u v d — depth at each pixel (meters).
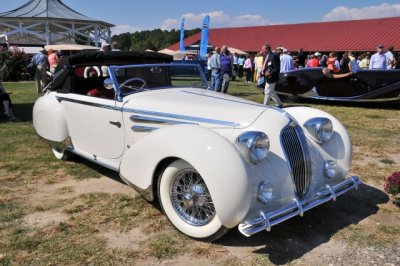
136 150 3.55
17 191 4.41
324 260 3.11
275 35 35.88
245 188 2.94
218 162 2.95
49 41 28.45
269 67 9.55
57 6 30.17
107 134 4.43
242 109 3.60
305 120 4.01
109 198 4.21
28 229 3.51
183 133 3.22
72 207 3.95
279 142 3.37
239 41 37.38
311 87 11.24
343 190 3.64
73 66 4.86
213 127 3.52
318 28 33.94
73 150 5.05
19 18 27.42
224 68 12.21
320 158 3.75
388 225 3.70
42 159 5.57
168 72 4.77
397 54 22.44
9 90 14.12
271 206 3.23
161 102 3.97
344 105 11.32
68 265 2.98
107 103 4.32
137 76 4.45
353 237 3.46
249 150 3.12
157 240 3.34
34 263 3.00
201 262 3.05
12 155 5.75
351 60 10.81
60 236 3.39
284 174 3.31
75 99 4.76
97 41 30.08
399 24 29.88
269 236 3.45
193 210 3.33
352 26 32.09
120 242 3.32
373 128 8.09
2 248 3.20
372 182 4.86
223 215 2.96
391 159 5.88
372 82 10.38
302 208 3.24
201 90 4.64
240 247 3.26
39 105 5.39
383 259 3.13
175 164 3.30
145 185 3.54
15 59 20.05
